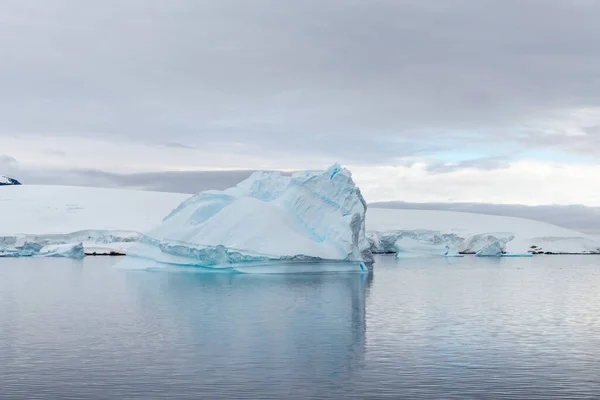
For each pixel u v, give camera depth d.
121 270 65.00
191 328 26.88
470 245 126.88
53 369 19.30
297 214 61.62
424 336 24.91
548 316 30.62
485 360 20.52
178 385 17.50
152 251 64.31
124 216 132.88
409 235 128.62
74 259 94.19
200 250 58.47
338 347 22.67
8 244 104.25
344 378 18.25
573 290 44.94
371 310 32.78
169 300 37.34
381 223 152.00
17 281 51.81
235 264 57.97
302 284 48.44
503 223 158.75
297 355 21.31
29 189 142.00
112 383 17.70
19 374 18.70
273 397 16.42
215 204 64.25
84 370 19.17
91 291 42.88
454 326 27.39
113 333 25.58
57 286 46.94
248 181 68.69
